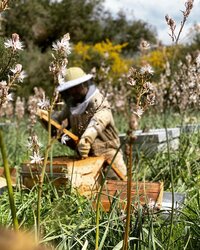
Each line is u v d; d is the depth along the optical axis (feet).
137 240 10.93
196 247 11.85
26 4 105.09
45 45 118.21
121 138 27.78
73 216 13.56
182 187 20.16
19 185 16.97
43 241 10.36
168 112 38.06
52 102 7.89
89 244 11.48
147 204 12.28
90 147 20.20
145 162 23.40
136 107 8.48
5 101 8.63
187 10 9.14
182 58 51.70
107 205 15.99
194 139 27.07
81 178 17.87
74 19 125.80
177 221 12.50
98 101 20.81
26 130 34.99
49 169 17.74
